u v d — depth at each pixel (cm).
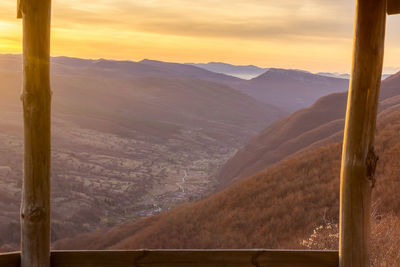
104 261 294
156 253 295
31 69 276
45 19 276
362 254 288
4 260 287
